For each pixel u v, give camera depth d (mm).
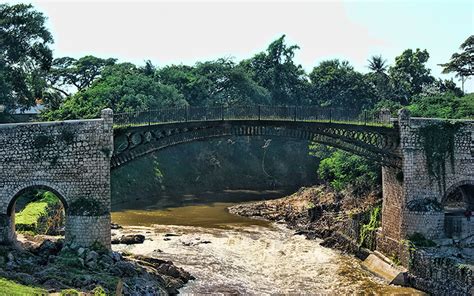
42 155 46531
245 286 47781
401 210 53031
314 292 46719
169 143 53688
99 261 44812
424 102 75250
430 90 109062
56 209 65438
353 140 54562
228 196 105250
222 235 67125
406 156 52781
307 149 127938
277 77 132625
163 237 65125
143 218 78562
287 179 124625
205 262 55031
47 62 80312
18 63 77938
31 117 88062
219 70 125062
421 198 52938
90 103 88562
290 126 54531
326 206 72188
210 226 73062
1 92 72562
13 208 48062
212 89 121875
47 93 93250
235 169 122812
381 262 53062
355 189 71500
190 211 86125
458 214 54875
